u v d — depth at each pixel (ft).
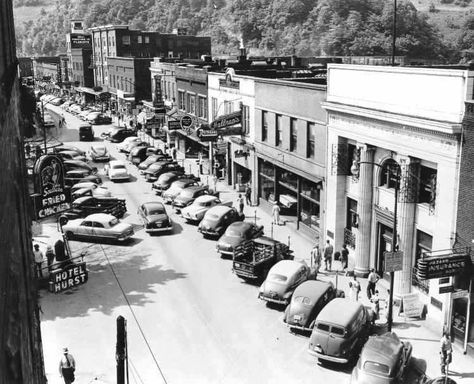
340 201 100.53
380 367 58.39
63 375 61.41
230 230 105.50
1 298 5.16
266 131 131.95
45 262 97.91
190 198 134.41
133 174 179.01
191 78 184.96
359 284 82.23
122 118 285.43
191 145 197.88
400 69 80.79
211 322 79.25
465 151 69.82
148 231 118.73
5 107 5.50
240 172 153.79
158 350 71.51
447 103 72.18
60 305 84.53
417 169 79.71
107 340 73.87
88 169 169.17
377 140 86.74
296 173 116.37
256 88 134.21
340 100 97.09
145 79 272.92
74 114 326.65
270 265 95.66
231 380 64.80
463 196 70.64
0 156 5.27
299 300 74.90
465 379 64.08
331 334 65.51
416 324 78.02
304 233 116.88
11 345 5.32
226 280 94.63
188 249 110.42
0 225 5.20
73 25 447.83
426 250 79.46
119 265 101.81
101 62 349.20
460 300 71.26
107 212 127.85
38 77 507.71
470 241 70.54
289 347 72.33
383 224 89.25
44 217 81.05
